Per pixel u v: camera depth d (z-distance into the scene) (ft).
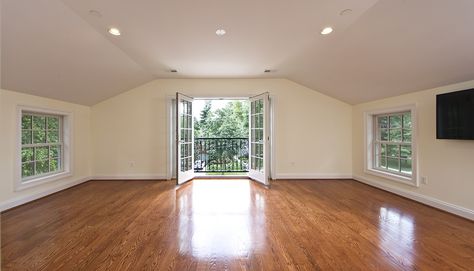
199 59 12.77
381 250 7.14
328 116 17.01
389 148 14.17
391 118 14.03
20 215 9.88
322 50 11.12
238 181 16.30
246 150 20.86
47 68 10.20
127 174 16.78
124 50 11.35
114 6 7.63
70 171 14.56
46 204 11.32
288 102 16.97
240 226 8.88
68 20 8.16
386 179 13.74
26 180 11.76
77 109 15.31
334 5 7.59
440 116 9.93
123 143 16.76
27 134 12.16
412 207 10.82
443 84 10.00
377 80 11.87
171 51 11.55
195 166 20.67
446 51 7.99
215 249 7.25
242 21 8.65
